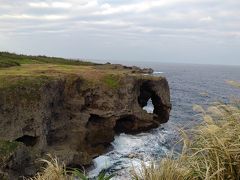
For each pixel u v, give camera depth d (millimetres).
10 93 28219
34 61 68562
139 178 5219
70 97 37156
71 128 35000
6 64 48000
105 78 41688
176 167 4848
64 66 57031
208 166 4531
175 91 92188
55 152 28844
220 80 145625
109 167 30500
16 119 27922
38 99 29469
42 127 29297
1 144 23906
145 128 42938
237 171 4434
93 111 38500
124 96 41281
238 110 4926
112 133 38094
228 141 4543
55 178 6488
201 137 4781
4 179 22469
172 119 50156
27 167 25516
